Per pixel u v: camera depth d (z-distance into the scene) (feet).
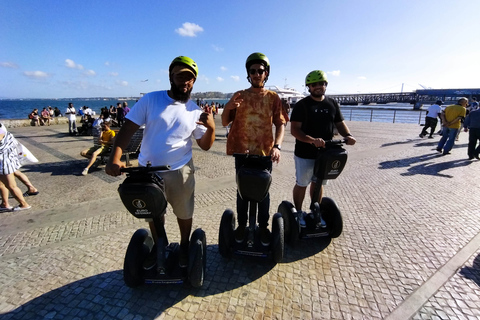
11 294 7.14
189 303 6.84
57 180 17.63
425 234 10.12
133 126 6.09
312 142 8.37
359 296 7.04
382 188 15.47
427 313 6.42
